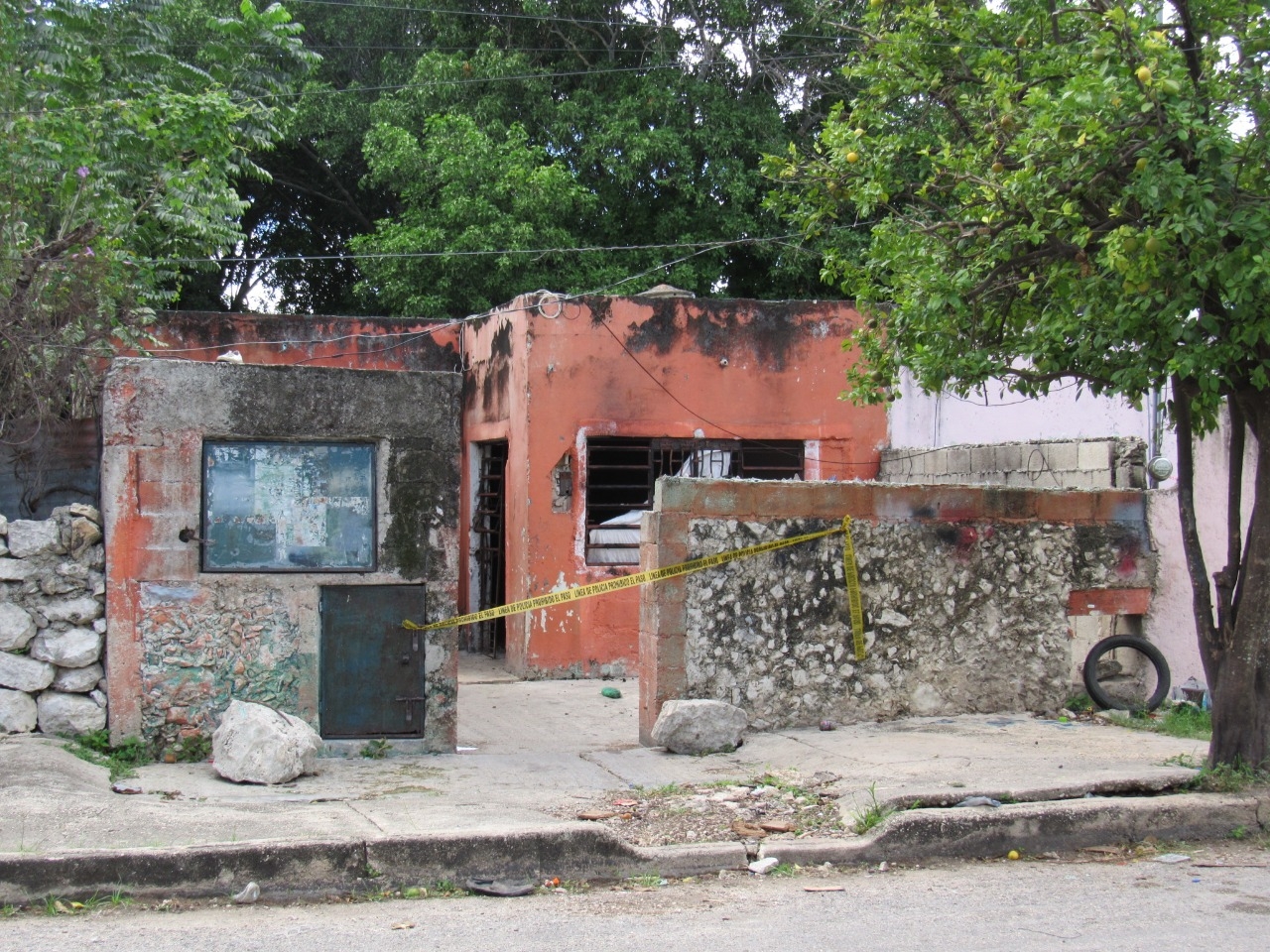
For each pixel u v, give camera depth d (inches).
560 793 286.5
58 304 382.9
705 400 570.6
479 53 825.5
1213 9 289.3
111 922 205.5
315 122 850.1
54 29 549.3
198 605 317.4
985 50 338.0
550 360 545.0
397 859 231.1
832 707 372.2
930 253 327.9
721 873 243.9
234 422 320.8
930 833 254.8
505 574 573.6
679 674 356.2
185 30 746.2
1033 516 398.6
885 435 600.7
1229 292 266.8
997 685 391.9
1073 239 291.9
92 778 275.9
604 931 202.5
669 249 813.2
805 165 362.0
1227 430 397.4
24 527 308.5
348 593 329.7
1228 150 269.7
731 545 362.9
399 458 332.8
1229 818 274.4
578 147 831.7
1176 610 408.8
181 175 506.9
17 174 431.8
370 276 799.7
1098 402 451.5
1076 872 245.6
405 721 333.1
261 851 224.4
